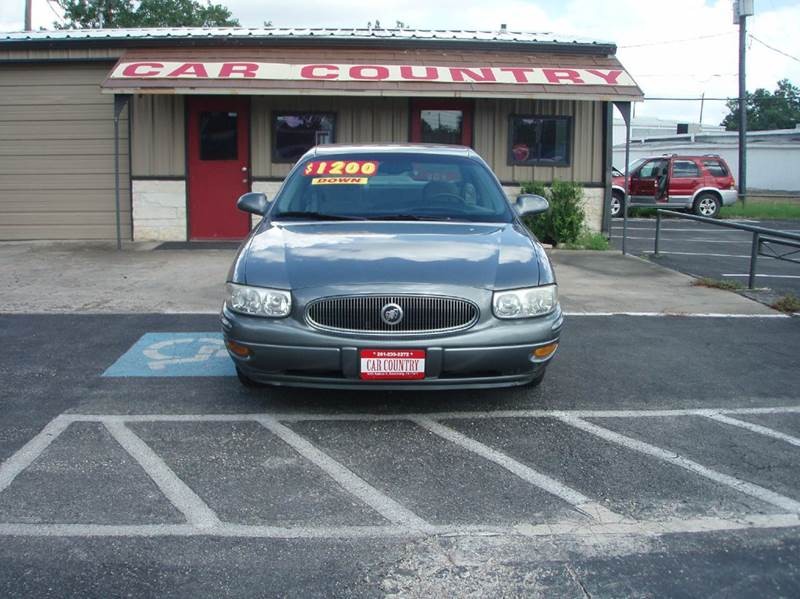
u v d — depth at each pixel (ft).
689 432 16.26
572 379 19.85
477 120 45.19
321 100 44.60
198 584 10.44
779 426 16.72
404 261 16.11
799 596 10.32
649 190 76.23
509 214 19.79
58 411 17.03
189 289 30.81
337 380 15.49
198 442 15.34
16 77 44.24
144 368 20.33
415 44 44.37
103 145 44.60
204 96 43.98
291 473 13.96
